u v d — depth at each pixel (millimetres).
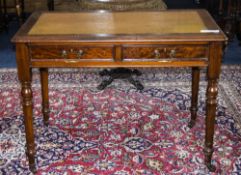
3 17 4496
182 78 3396
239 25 3932
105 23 2260
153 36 1998
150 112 2869
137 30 2109
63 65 2053
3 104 3000
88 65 2057
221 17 3900
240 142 2506
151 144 2500
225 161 2324
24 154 2412
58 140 2547
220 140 2527
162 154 2400
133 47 2016
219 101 3002
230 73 3494
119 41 1986
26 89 2090
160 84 3291
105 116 2824
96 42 1986
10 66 3691
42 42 1982
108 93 3146
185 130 2646
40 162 2334
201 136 2574
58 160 2352
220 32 2045
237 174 2215
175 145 2486
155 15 2416
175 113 2854
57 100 3039
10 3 4770
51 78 3400
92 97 3088
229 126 2682
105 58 2043
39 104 2975
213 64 2039
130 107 2939
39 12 2506
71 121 2766
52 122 2752
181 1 5398
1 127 2693
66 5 4730
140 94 3127
